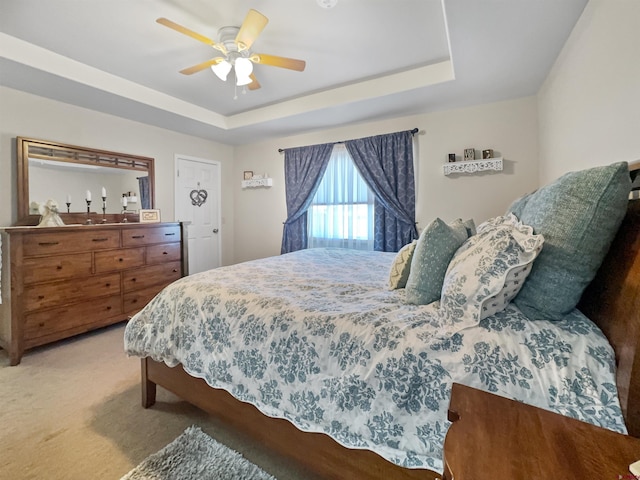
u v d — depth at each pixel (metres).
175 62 2.60
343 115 3.48
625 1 1.29
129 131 3.62
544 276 0.96
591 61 1.62
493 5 1.64
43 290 2.44
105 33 2.18
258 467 1.31
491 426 0.64
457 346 0.93
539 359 0.84
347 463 1.04
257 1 1.85
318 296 1.45
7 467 1.32
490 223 1.59
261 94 3.30
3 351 2.51
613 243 0.96
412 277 1.33
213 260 4.75
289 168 4.31
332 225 4.06
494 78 2.54
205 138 4.52
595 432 0.61
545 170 2.67
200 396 1.46
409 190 3.49
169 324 1.55
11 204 2.72
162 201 4.01
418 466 0.88
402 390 0.93
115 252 2.95
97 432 1.54
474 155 3.16
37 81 2.58
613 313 0.84
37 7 1.89
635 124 1.23
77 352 2.46
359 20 2.04
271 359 1.20
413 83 2.75
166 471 1.28
